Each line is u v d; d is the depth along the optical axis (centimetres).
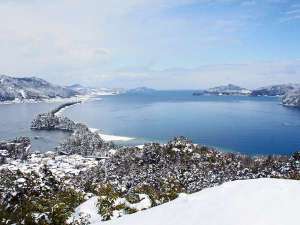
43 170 4891
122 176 16325
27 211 3272
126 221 1617
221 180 13662
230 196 1600
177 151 18412
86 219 2555
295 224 1319
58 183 4672
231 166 16538
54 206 2983
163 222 1507
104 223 1689
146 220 1574
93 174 17788
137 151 19562
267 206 1452
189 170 16000
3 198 4000
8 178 4634
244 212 1422
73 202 3416
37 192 4162
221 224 1362
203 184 12706
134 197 2906
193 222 1431
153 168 17238
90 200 2798
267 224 1323
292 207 1439
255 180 1788
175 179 12350
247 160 17888
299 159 14425
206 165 16850
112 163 19012
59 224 2803
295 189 1623
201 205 1570
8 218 3238
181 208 1603
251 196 1562
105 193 2855
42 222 2897
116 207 2642
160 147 19088
